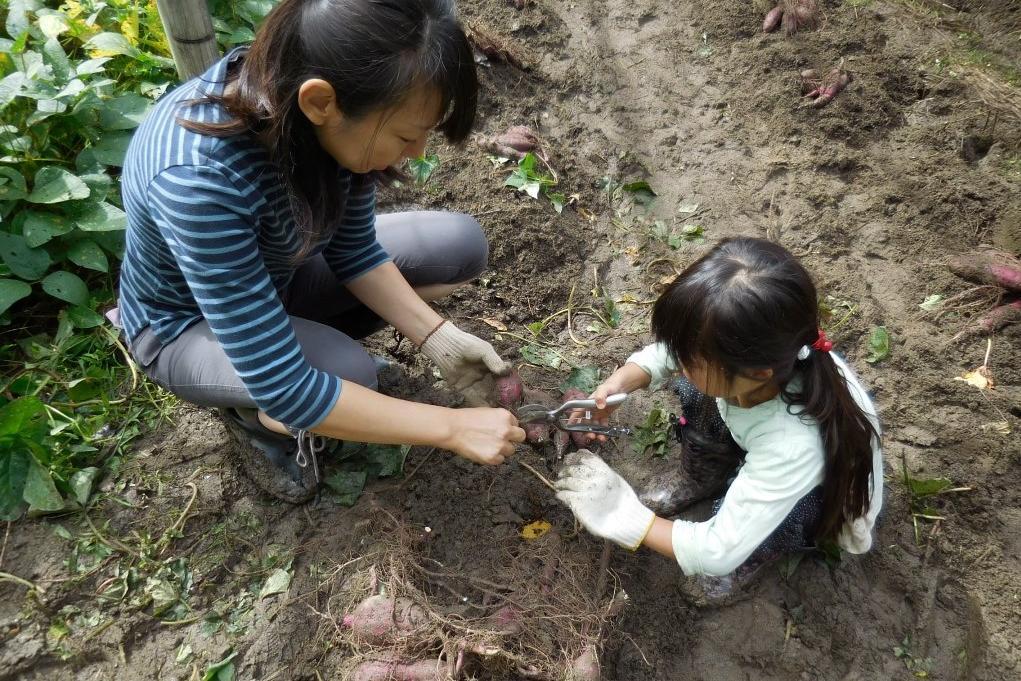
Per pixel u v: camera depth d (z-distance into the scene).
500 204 2.83
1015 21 3.68
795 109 3.26
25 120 2.41
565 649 1.69
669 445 2.25
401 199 2.83
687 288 1.42
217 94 1.37
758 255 1.42
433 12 1.17
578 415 1.99
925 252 2.79
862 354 2.51
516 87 3.31
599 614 1.77
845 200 2.96
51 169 2.31
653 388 2.38
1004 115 3.22
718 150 3.15
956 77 3.42
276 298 1.49
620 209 2.96
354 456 2.12
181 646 1.83
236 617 1.87
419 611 1.71
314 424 1.55
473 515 2.04
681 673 1.86
